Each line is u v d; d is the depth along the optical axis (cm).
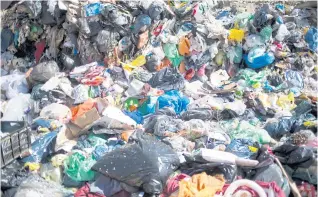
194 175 320
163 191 318
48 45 495
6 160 335
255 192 303
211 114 404
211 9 513
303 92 436
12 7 511
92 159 343
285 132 375
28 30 500
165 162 322
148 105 417
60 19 483
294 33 478
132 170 316
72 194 326
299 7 519
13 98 430
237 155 343
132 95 431
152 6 470
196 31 468
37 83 454
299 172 321
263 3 539
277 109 414
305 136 343
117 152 330
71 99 429
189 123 382
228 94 436
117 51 468
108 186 323
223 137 374
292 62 466
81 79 446
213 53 468
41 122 394
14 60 503
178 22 480
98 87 438
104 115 381
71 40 482
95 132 375
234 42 473
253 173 329
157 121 380
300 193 316
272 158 325
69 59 477
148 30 473
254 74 458
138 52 470
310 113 398
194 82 456
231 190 306
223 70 474
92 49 475
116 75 452
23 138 351
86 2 475
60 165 345
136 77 445
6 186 328
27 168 344
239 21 483
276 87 446
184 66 470
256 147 347
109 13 462
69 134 378
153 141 337
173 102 414
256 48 467
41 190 323
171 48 468
